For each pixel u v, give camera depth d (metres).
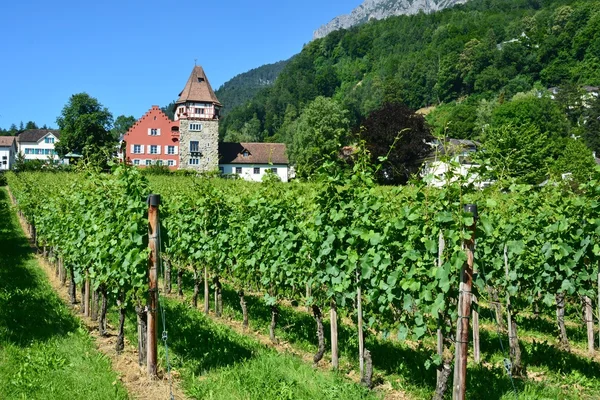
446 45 149.88
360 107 144.75
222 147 85.25
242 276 10.56
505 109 75.38
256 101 190.75
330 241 7.52
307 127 69.88
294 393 6.77
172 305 12.52
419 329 6.44
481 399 6.80
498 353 9.07
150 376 7.44
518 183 9.54
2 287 12.78
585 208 8.14
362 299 7.97
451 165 5.85
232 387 6.94
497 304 10.26
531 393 6.98
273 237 9.39
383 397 6.87
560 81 122.25
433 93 138.75
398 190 7.33
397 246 6.94
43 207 15.23
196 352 8.55
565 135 76.31
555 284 9.05
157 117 78.94
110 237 8.59
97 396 6.61
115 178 8.42
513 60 131.25
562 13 136.38
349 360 8.41
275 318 9.66
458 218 5.68
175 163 79.25
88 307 11.17
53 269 16.59
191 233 12.39
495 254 9.26
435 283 6.05
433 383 7.22
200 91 77.88
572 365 8.46
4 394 6.62
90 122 75.75
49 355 8.01
